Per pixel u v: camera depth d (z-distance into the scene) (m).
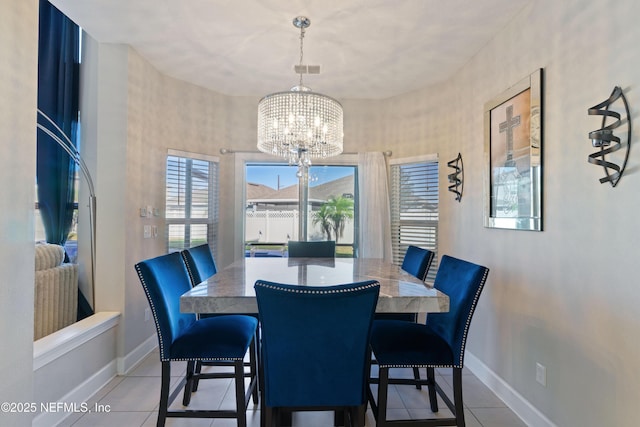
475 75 2.70
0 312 1.34
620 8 1.40
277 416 1.39
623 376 1.37
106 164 2.58
